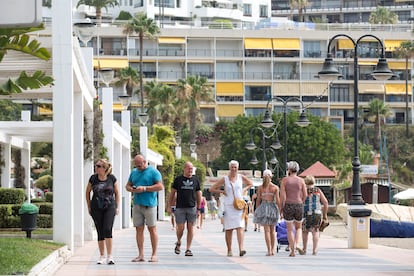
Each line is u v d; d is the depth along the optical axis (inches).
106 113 3388.3
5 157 3806.6
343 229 4227.4
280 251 2145.7
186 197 1916.8
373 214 4133.9
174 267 1616.6
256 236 3142.2
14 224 2812.5
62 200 1996.8
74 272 1492.4
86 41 2802.7
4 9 813.9
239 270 1562.5
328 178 6727.4
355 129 2445.9
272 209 1964.8
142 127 4699.8
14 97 2524.6
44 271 1358.3
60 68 1987.0
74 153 2422.5
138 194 1723.7
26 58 2034.9
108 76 3388.3
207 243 2551.7
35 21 815.7
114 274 1456.7
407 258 1931.6
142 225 1733.5
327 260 1845.5
